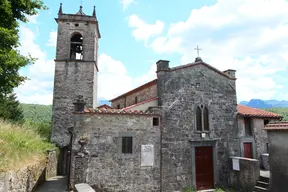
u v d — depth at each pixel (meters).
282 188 12.38
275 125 13.44
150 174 13.70
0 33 11.72
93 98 21.59
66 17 22.38
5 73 12.45
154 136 14.19
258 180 14.21
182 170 14.74
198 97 16.28
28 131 14.71
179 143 15.00
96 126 13.06
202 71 16.83
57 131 20.41
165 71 15.53
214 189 15.42
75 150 12.59
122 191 12.92
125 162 13.24
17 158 9.40
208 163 15.88
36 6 14.25
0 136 9.95
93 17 22.88
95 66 23.05
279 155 12.73
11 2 13.16
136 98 20.98
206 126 16.38
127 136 13.52
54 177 17.88
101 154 12.88
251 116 18.25
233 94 17.77
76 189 10.70
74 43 22.52
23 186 9.88
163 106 14.98
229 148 16.67
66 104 20.92
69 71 21.52
